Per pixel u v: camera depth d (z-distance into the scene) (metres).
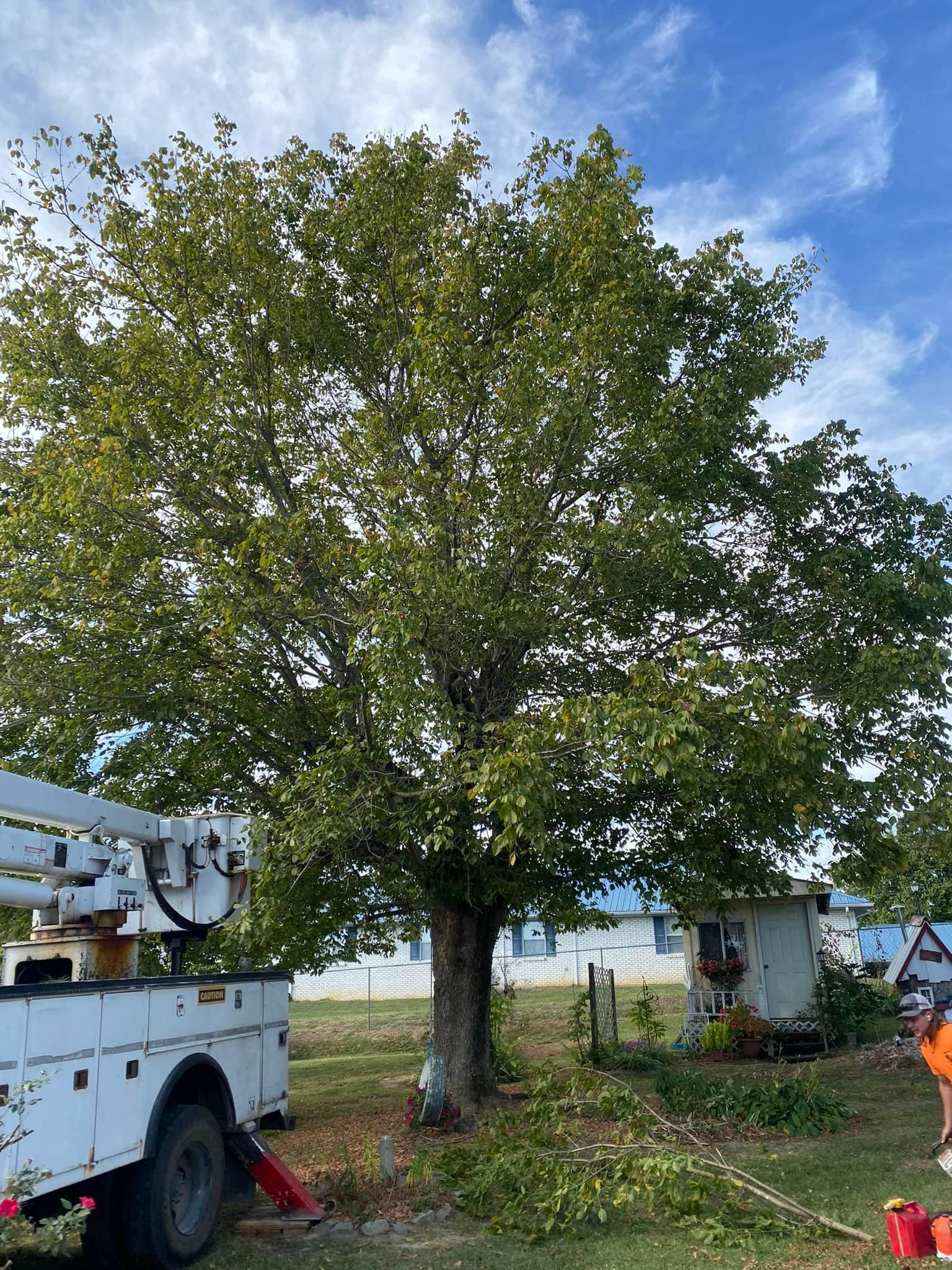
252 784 12.27
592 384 9.98
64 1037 5.65
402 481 10.81
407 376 12.32
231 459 11.31
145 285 11.88
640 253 11.71
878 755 11.30
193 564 11.23
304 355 12.59
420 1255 6.70
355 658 9.85
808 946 19.50
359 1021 26.70
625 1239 6.84
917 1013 6.20
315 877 10.37
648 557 10.02
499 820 10.73
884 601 11.24
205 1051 7.31
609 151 10.67
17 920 12.29
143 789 12.02
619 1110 7.73
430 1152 9.69
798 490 12.13
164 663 11.23
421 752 10.02
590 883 12.22
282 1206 7.75
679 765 8.69
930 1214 6.82
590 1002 17.56
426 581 9.02
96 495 10.29
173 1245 6.46
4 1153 5.03
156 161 11.62
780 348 12.52
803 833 11.08
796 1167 8.49
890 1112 11.27
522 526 10.32
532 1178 7.62
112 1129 6.00
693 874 12.38
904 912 34.59
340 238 12.23
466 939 12.77
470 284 10.88
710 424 10.81
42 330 11.74
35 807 7.11
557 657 11.52
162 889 8.59
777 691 10.91
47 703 10.98
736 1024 17.67
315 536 10.78
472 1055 12.38
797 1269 5.78
